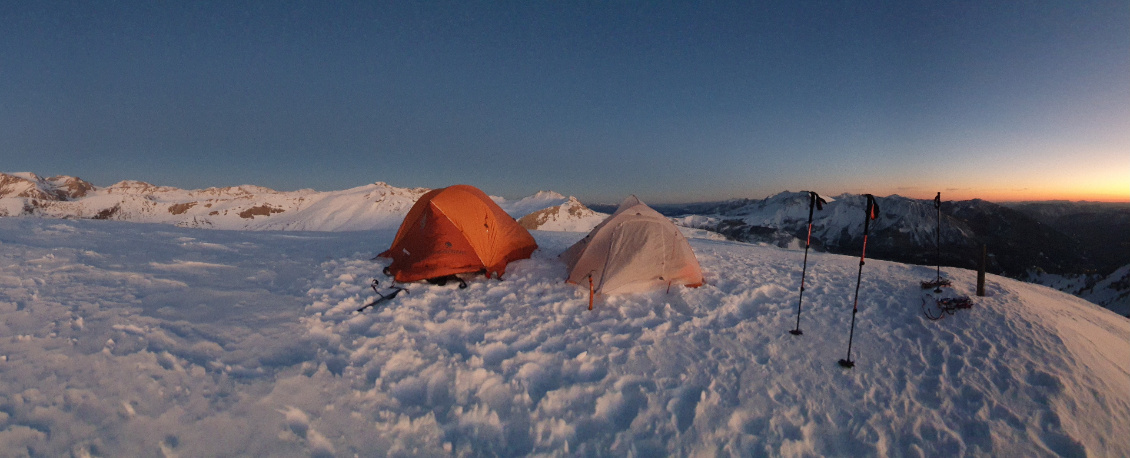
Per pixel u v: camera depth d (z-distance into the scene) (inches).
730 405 199.8
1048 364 237.0
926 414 198.5
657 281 375.6
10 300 241.3
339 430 165.6
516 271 433.1
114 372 180.2
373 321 277.4
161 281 313.3
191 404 167.0
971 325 297.4
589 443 171.6
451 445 165.5
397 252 436.1
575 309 322.3
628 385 214.1
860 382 225.0
